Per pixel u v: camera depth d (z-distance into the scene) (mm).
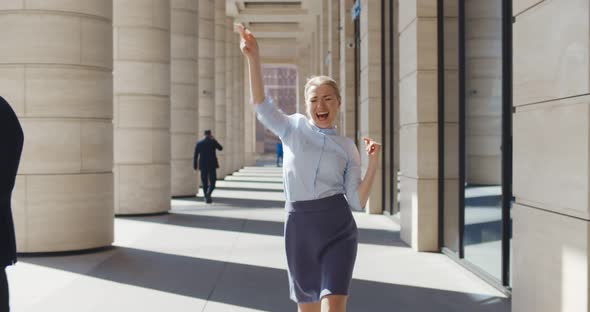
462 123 8125
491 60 7016
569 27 4121
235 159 39500
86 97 9078
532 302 4762
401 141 10383
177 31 19359
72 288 6797
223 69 32781
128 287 6852
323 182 3396
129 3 14156
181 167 19234
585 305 4004
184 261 8406
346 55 18594
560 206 4293
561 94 4246
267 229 11672
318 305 3498
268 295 6488
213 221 12906
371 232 11383
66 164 8914
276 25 42500
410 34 9516
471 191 7793
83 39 9055
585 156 3957
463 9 8109
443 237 9164
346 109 18594
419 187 9188
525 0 4770
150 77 14203
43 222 8812
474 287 6824
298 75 54719
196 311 5836
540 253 4617
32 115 8828
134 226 12117
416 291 6660
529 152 4781
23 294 6512
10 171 3203
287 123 3459
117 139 13938
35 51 8812
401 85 10312
